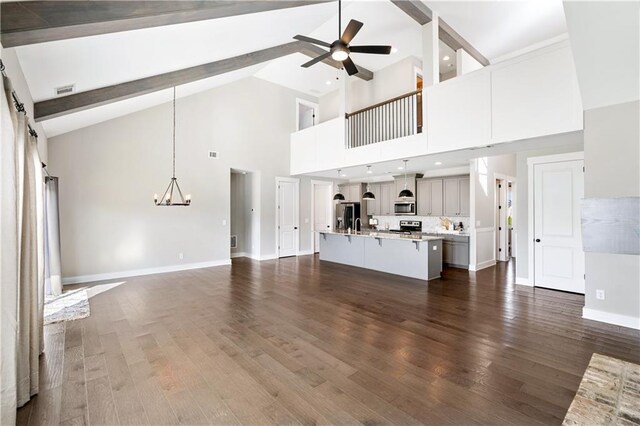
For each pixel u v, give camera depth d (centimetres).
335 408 198
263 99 795
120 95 421
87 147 537
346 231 758
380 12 525
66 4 209
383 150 594
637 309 327
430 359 262
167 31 312
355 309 396
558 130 371
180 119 648
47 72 298
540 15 516
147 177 602
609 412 167
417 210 795
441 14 513
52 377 236
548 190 491
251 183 827
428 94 509
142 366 252
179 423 185
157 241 618
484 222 687
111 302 425
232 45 448
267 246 812
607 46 252
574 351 275
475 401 204
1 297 172
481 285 522
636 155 315
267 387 222
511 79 411
